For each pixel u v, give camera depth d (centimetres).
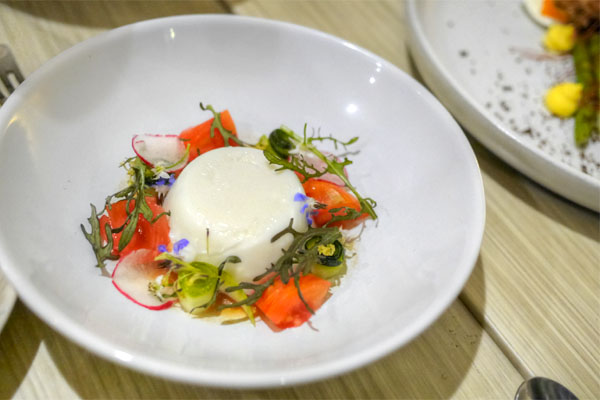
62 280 22
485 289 28
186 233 27
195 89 32
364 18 41
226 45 32
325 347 22
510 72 40
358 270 27
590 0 42
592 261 30
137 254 25
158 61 31
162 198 28
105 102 29
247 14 39
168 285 25
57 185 26
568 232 31
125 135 29
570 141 36
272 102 32
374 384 24
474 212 25
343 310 25
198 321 24
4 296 22
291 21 39
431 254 25
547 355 26
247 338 23
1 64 28
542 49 42
